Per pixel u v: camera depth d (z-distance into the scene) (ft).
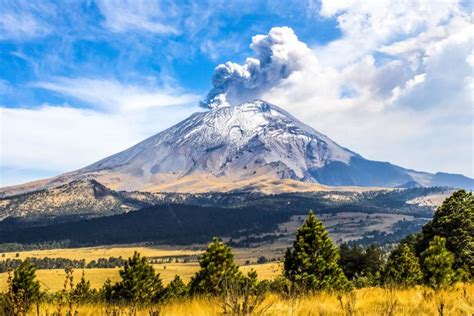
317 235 138.31
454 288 54.19
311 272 133.18
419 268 123.75
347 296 44.01
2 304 25.54
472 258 156.76
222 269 130.93
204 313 36.76
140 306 41.93
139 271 163.32
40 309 35.88
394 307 35.24
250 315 30.04
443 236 165.78
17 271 111.75
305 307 37.58
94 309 40.63
